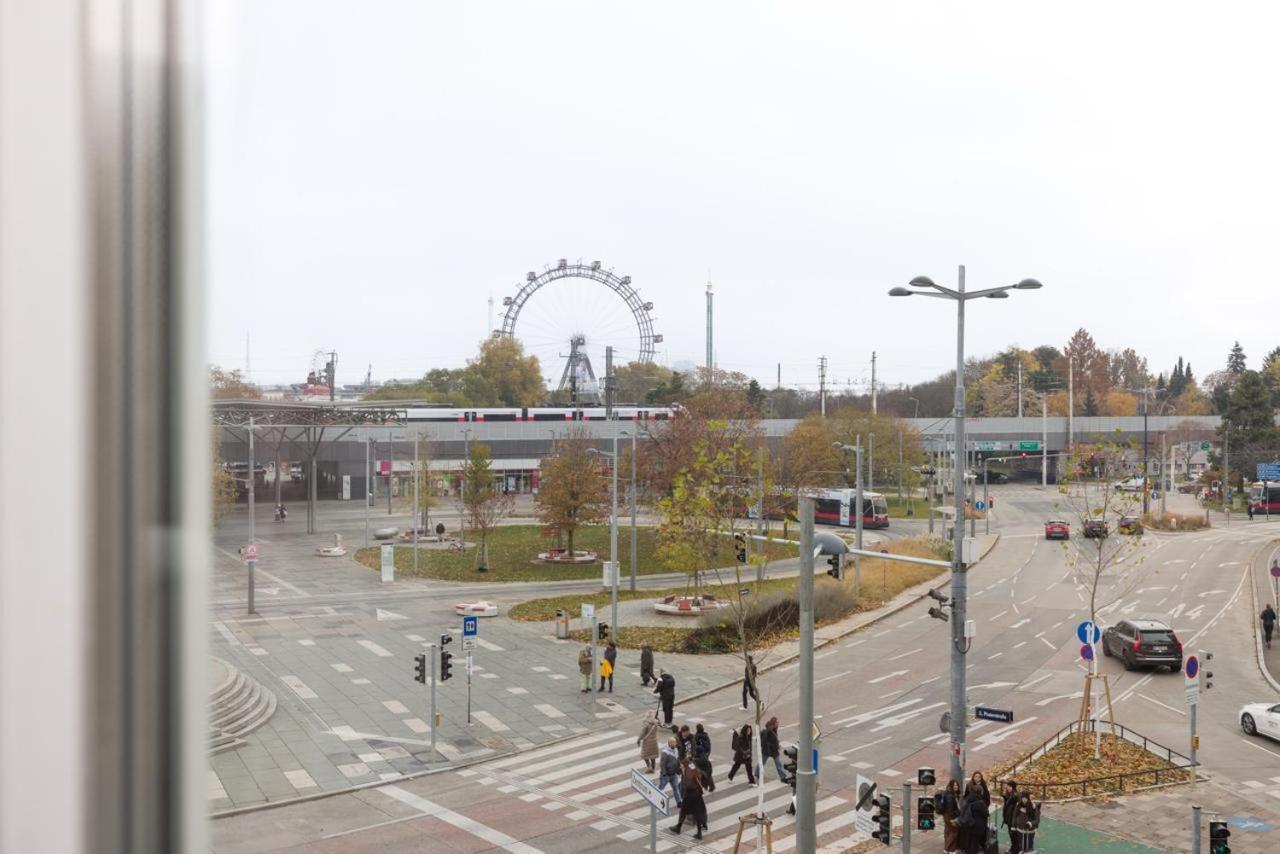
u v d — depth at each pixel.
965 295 20.88
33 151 1.28
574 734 23.80
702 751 19.98
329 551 53.00
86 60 1.30
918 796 19.06
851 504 67.31
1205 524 69.12
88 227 1.31
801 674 13.81
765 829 16.64
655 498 63.72
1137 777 20.70
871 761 22.16
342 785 19.52
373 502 79.06
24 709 1.29
